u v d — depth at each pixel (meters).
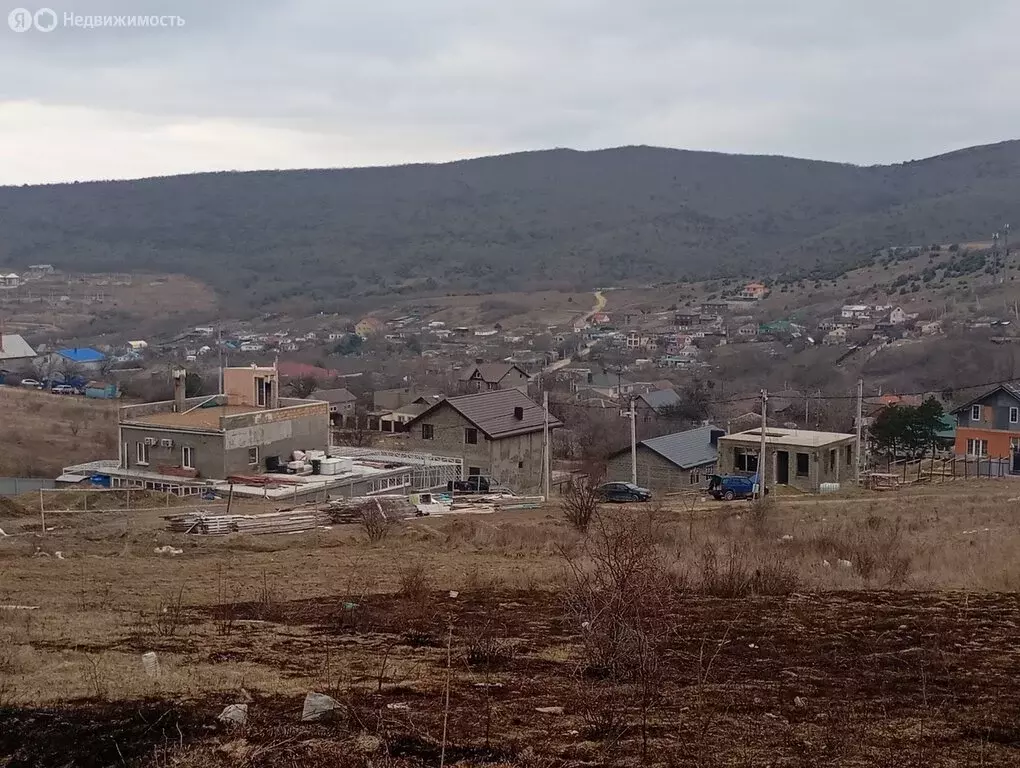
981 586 15.22
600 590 10.78
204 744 7.73
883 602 13.85
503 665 10.19
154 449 40.03
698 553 18.11
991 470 48.41
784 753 7.62
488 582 15.79
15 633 11.52
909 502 33.38
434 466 43.59
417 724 8.20
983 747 7.80
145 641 11.19
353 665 10.14
